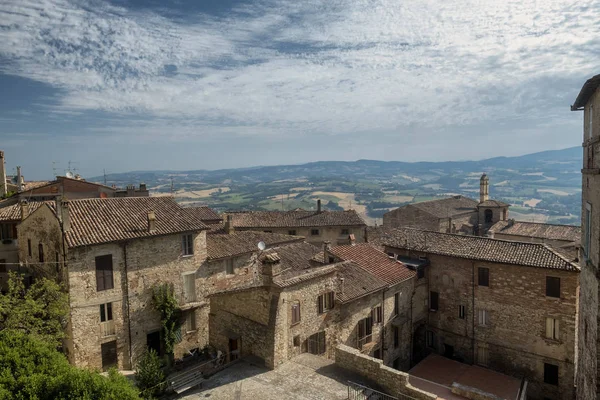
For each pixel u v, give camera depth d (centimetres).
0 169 5869
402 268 3644
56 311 2858
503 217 7850
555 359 3244
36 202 4397
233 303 2762
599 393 1966
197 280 3769
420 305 3872
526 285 3372
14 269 3900
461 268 3734
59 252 3127
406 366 3653
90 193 5934
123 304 3281
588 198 2211
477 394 2778
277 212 7525
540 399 3331
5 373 1653
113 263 3222
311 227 7044
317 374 2453
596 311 1984
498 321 3534
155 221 3544
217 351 2888
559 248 4381
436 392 2977
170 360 3381
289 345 2614
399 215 8081
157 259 3478
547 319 3284
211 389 2312
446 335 3853
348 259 3459
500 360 3528
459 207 8362
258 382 2361
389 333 3428
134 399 1612
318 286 2792
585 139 2331
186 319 3678
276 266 2553
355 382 2378
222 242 4288
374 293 3241
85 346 3092
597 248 1977
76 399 1527
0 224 3944
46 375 1667
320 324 2816
